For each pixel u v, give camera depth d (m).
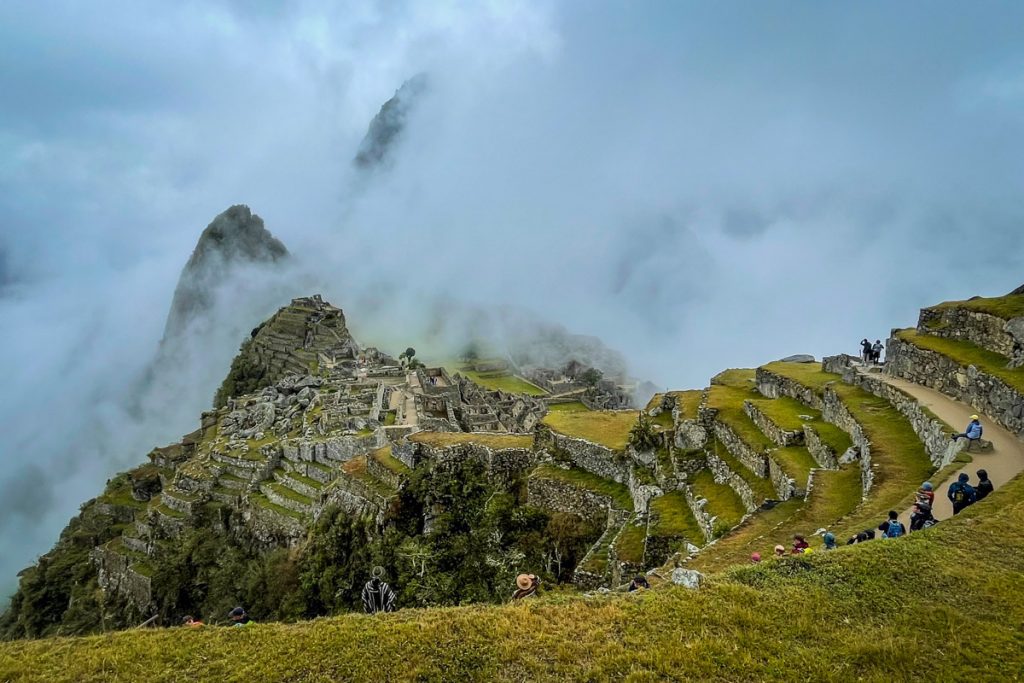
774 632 16.11
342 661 15.87
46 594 91.50
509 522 43.28
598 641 16.16
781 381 49.22
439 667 15.50
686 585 18.56
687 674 14.71
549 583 37.03
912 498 25.28
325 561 51.12
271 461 75.31
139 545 81.75
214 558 69.12
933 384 38.91
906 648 14.99
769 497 31.91
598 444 44.34
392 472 51.97
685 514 34.34
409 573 42.41
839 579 18.19
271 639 17.23
